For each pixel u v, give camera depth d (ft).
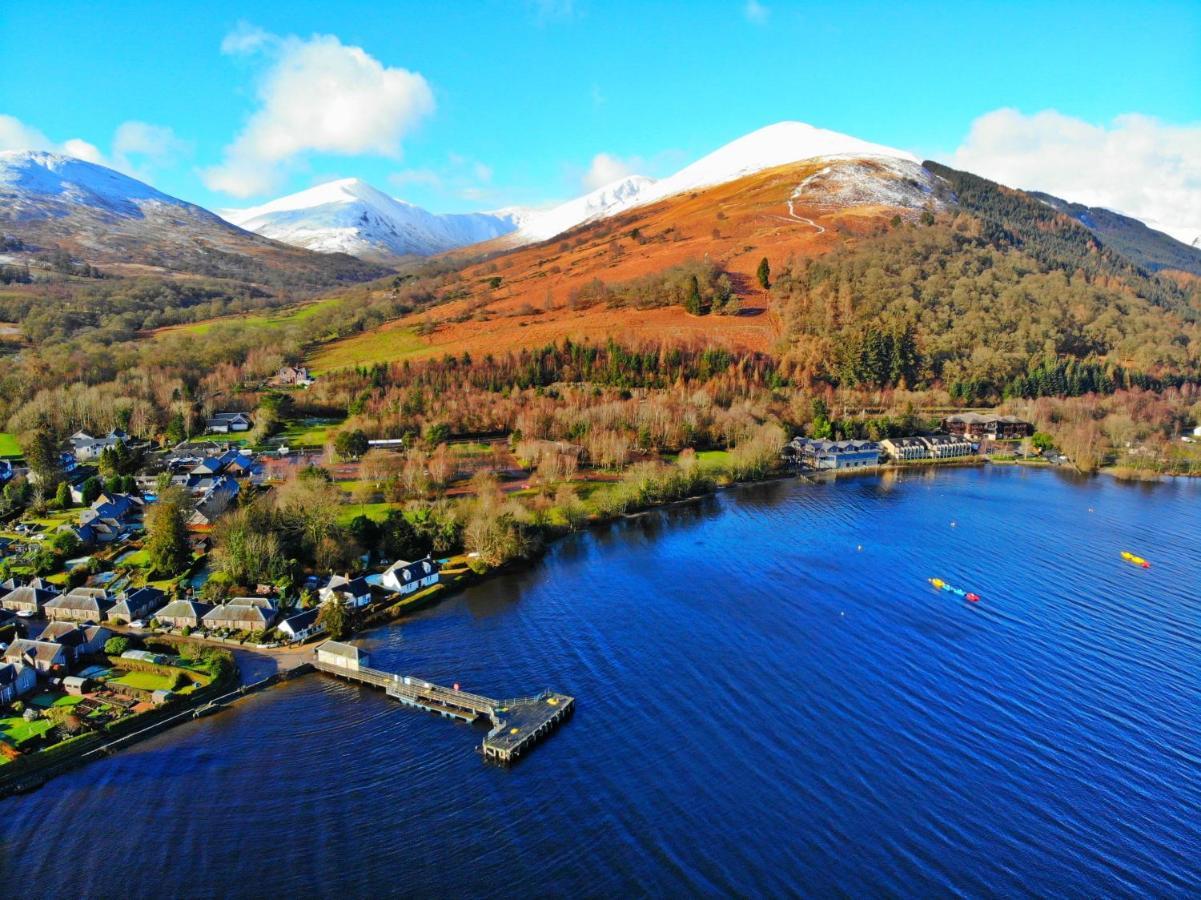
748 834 256.93
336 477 631.97
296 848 252.01
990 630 402.72
